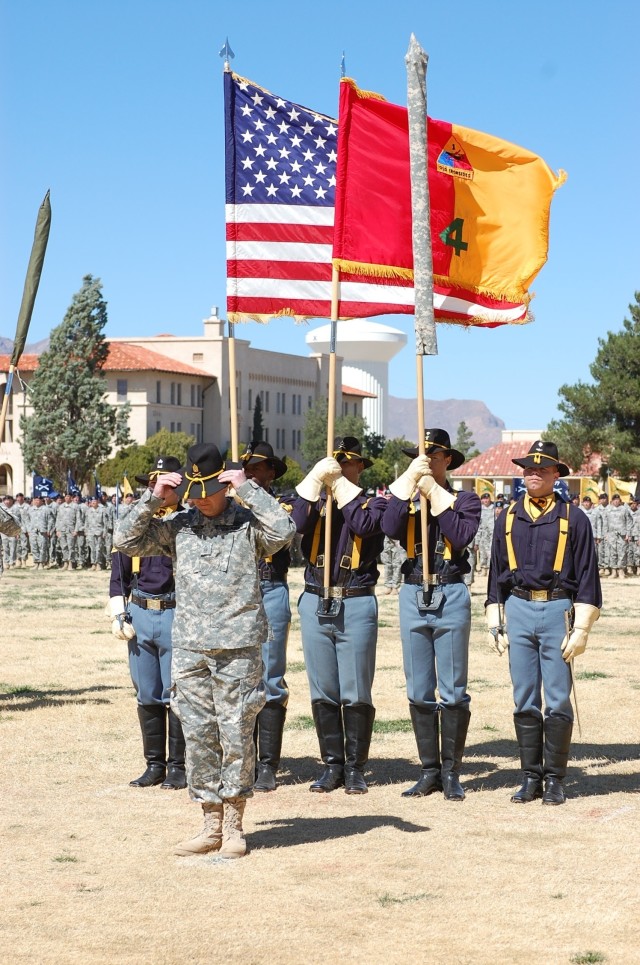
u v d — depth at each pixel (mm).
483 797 7965
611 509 31312
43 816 7398
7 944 5152
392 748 9562
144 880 6074
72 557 32969
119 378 94688
